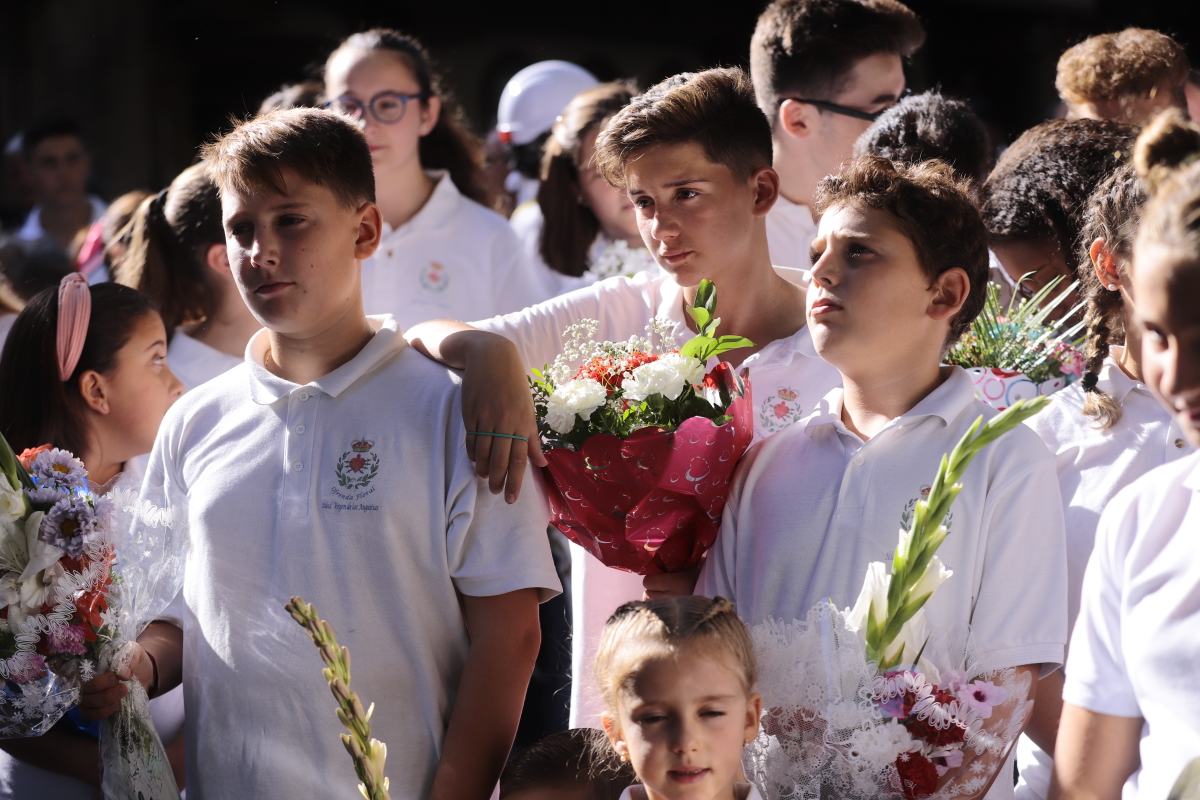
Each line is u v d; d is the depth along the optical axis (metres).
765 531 3.66
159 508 3.79
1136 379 3.91
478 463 3.58
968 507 3.43
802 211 5.89
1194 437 2.66
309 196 3.67
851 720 3.07
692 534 3.87
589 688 4.24
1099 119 5.09
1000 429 3.03
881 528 3.49
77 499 3.68
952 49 19.94
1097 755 3.15
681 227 4.11
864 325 3.52
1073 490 3.89
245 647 3.64
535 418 3.71
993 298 4.23
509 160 10.29
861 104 5.82
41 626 3.55
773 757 3.26
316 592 3.62
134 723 3.68
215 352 5.81
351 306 3.82
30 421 4.46
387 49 6.94
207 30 19.84
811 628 3.20
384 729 3.61
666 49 21.17
